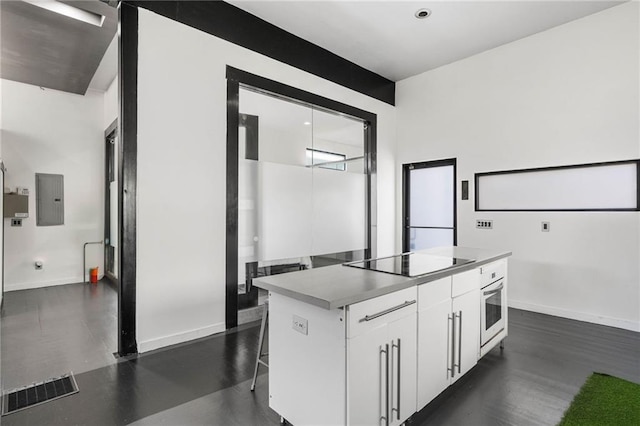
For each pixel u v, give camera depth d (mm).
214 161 3168
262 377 2355
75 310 3961
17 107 4984
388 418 1664
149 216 2793
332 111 4363
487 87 4266
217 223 3195
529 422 1850
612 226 3367
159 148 2840
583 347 2859
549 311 3760
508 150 4078
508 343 2963
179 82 2953
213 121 3170
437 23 3641
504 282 2893
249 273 3508
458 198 4547
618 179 3361
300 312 1688
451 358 2131
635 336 3096
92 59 4105
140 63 2744
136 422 1856
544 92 3791
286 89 3779
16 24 3307
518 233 4000
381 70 4855
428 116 4883
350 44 4098
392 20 3588
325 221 4293
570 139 3613
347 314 1469
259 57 3533
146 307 2787
